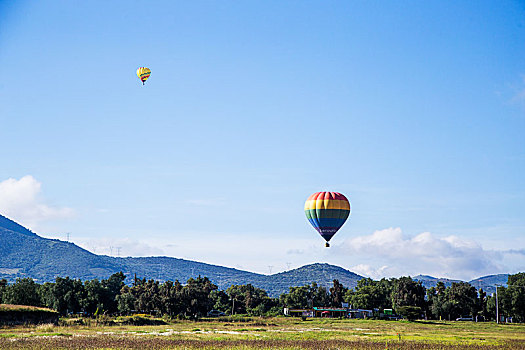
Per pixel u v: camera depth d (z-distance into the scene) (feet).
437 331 349.61
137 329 306.76
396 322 470.39
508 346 230.07
